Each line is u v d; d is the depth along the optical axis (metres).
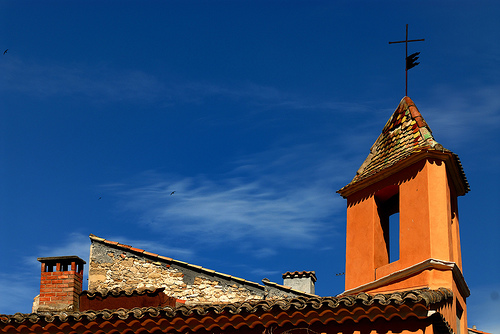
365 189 18.95
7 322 15.65
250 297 23.44
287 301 14.70
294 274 25.11
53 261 20.41
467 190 18.97
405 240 17.33
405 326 14.08
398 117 19.52
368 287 17.77
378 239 18.42
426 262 16.48
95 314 15.31
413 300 13.80
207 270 23.80
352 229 18.97
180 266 23.98
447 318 15.55
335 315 14.26
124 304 17.70
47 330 15.59
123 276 24.00
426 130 18.44
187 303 23.48
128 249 24.25
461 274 17.31
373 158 19.56
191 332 15.01
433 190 17.23
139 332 15.23
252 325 14.71
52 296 20.00
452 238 17.94
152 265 24.05
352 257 18.67
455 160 17.75
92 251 24.36
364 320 14.27
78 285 20.33
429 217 16.97
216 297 23.52
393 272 17.30
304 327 14.53
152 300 17.69
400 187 17.91
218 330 14.90
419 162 17.61
